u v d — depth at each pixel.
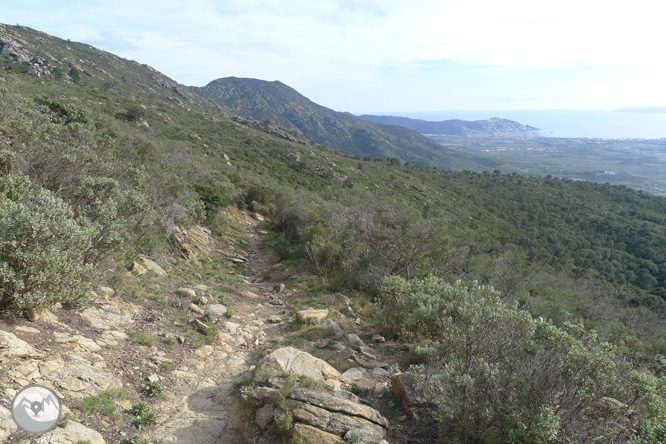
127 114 53.12
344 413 4.33
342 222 17.81
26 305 4.91
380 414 4.70
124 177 12.52
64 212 5.72
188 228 16.16
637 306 35.69
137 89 106.44
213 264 14.47
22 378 3.84
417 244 13.68
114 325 6.54
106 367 5.07
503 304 5.81
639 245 65.69
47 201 5.64
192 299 9.43
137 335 6.45
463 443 3.98
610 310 23.67
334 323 8.98
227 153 57.06
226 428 4.62
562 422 3.65
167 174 16.92
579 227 76.75
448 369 4.30
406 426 4.60
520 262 22.00
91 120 19.20
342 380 5.81
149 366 5.67
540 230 71.06
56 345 4.88
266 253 19.75
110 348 5.66
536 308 15.62
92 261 7.47
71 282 5.53
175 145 34.94
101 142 15.34
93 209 7.86
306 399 4.43
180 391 5.38
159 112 69.94
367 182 69.81
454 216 60.00
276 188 39.00
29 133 10.39
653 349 15.31
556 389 3.93
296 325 9.03
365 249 14.95
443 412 4.20
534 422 3.55
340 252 14.62
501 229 66.81
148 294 8.60
